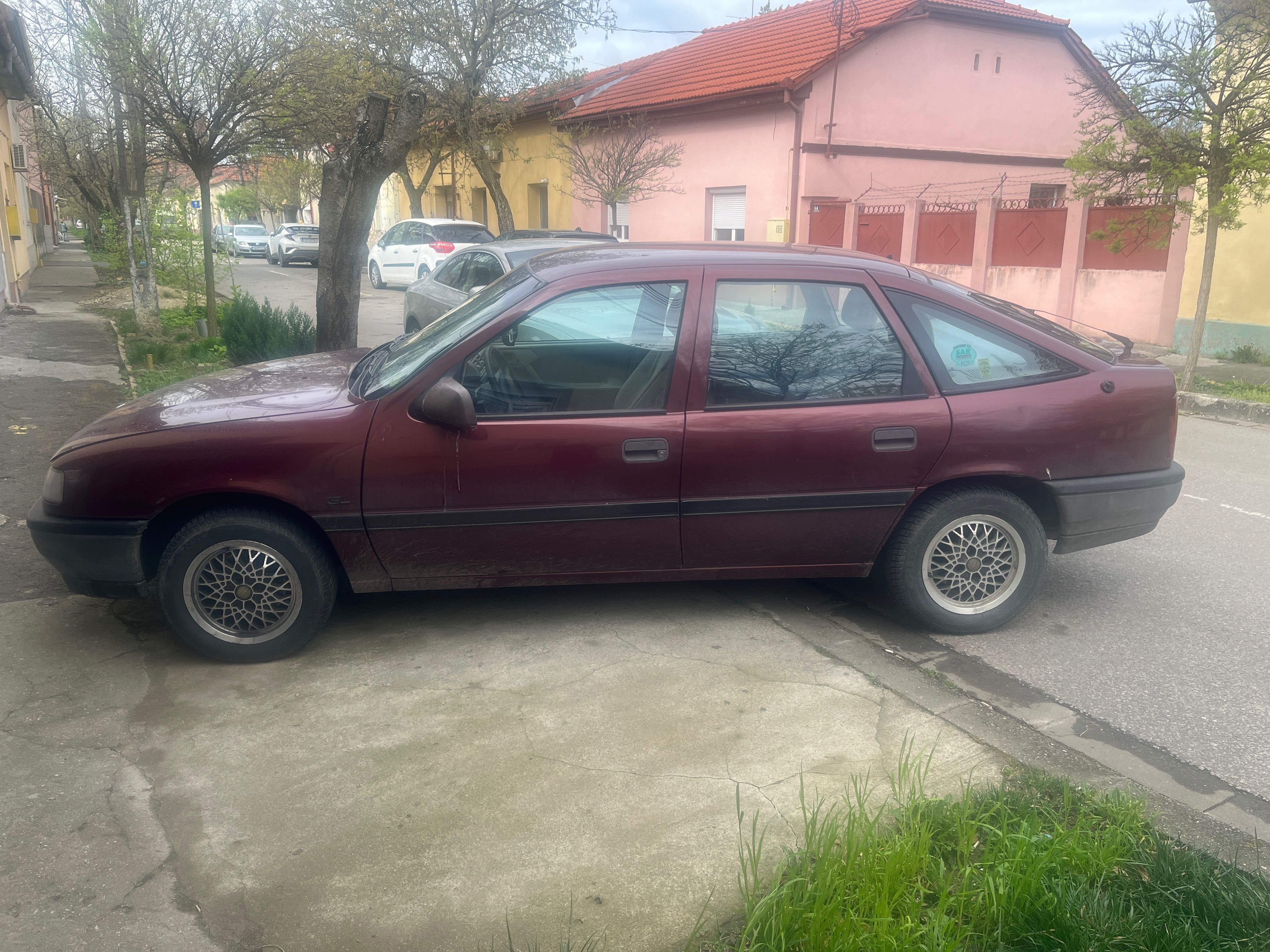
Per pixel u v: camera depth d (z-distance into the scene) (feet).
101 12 33.65
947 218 55.52
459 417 12.19
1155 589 16.22
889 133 63.57
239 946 7.90
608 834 9.30
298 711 11.70
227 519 12.55
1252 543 18.69
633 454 12.90
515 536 13.05
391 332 49.75
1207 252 33.78
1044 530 14.03
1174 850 8.78
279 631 12.95
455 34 67.21
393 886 8.59
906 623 14.60
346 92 39.65
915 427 13.25
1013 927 7.73
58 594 15.21
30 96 56.70
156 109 36.35
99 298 58.95
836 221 62.34
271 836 9.29
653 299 13.07
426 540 12.92
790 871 8.48
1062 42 68.13
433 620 14.43
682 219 71.26
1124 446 13.84
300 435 12.46
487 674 12.67
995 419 13.39
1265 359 40.52
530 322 12.85
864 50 61.11
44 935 7.97
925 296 13.58
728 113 65.46
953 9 62.54
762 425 13.04
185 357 35.58
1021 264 51.60
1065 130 70.85
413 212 95.55
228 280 81.87
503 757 10.65
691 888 8.54
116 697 12.05
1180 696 12.39
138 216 44.21
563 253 14.94
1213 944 7.48
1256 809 9.81
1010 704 12.10
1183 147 32.09
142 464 12.37
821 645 13.69
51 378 31.81
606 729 11.26
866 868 8.03
